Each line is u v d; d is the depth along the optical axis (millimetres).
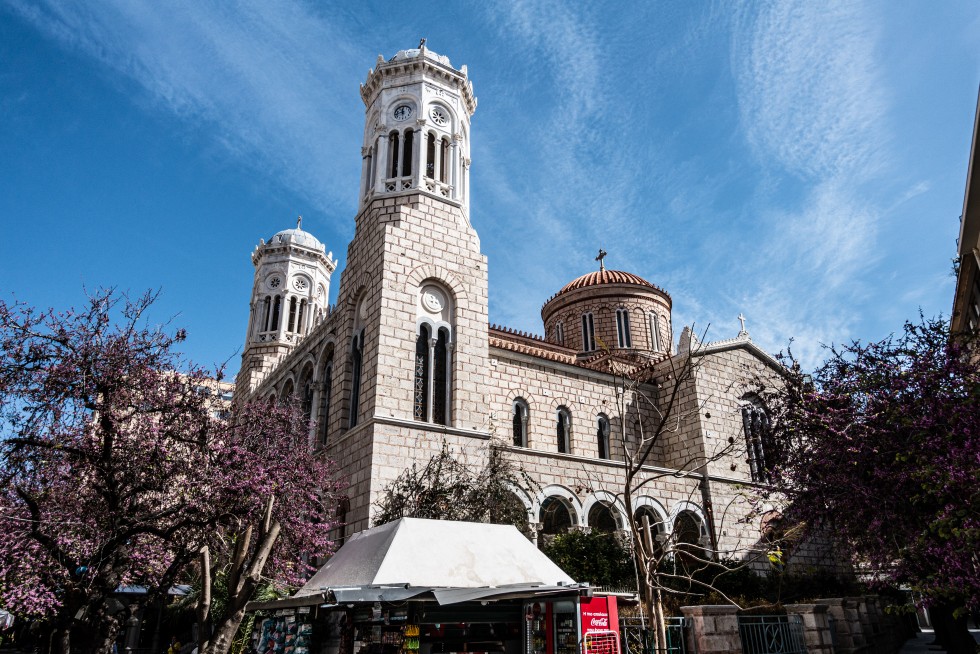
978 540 13992
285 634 19859
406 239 31844
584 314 50781
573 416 36438
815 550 35344
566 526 30984
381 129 35781
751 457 36250
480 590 13125
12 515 15664
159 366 18141
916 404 17203
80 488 17688
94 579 15781
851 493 18406
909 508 17062
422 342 31094
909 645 36312
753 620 18672
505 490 26609
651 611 12844
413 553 13953
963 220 24703
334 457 30312
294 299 52406
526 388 35438
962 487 14594
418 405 29688
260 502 17984
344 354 32250
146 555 19031
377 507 25734
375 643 14945
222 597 24781
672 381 38656
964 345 17906
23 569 15656
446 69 37250
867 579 36062
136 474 17391
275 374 43719
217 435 19188
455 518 24672
